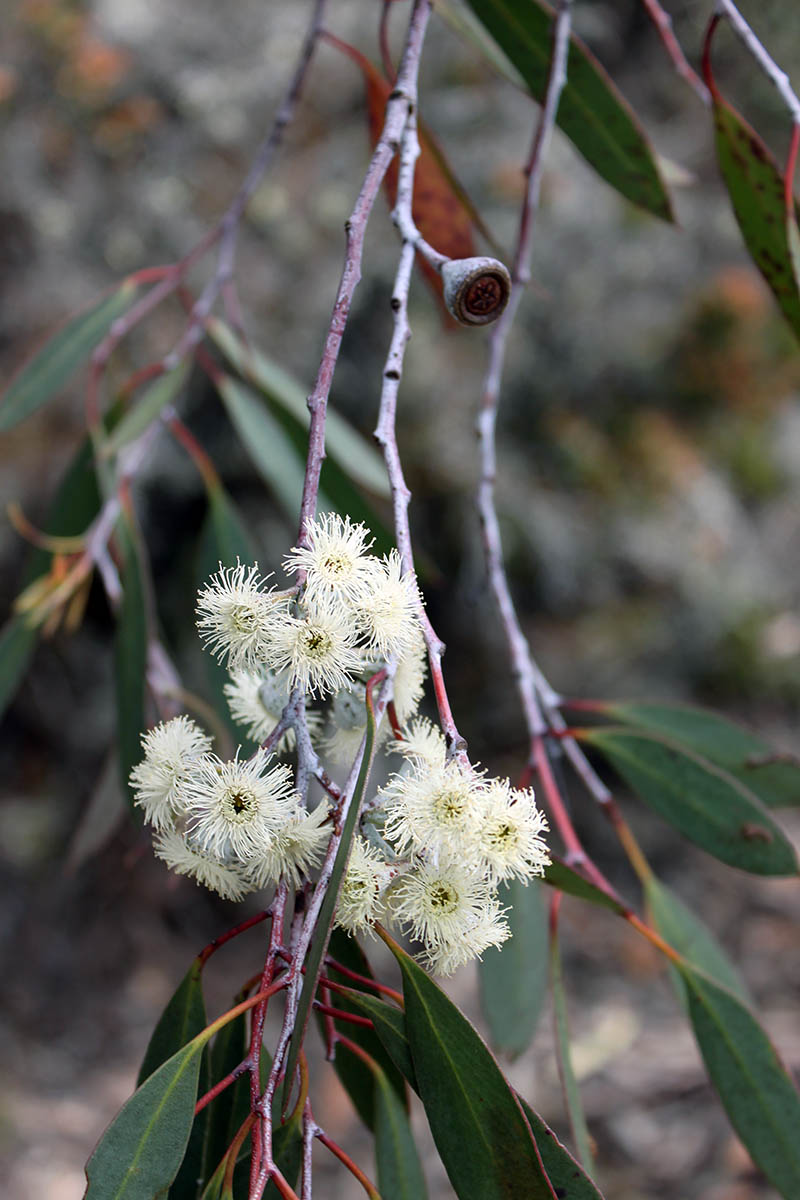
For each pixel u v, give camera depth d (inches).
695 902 54.7
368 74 21.8
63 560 22.7
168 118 52.4
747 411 59.6
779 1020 45.4
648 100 61.4
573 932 53.4
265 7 54.7
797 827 56.4
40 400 23.8
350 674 14.6
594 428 57.4
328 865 13.8
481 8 20.4
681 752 18.7
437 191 20.8
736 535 59.0
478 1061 14.5
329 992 15.8
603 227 55.9
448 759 14.0
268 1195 14.5
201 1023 15.5
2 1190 37.6
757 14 58.9
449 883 14.0
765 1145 17.9
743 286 57.0
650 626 56.6
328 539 14.1
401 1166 16.5
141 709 20.8
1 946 51.1
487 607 54.8
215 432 51.4
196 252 23.7
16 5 50.8
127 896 54.1
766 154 18.4
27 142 50.7
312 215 52.4
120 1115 14.3
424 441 53.1
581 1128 17.1
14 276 50.6
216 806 14.0
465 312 15.1
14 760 56.5
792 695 58.9
